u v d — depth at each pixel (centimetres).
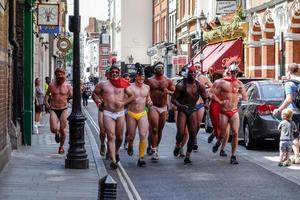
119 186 1251
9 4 1742
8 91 1666
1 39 1354
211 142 2064
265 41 3466
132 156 1703
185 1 5541
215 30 4241
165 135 2353
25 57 1952
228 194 1157
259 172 1420
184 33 5491
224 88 1575
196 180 1320
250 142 1862
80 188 1177
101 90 1473
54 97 1709
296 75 1554
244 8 3791
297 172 1409
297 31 3061
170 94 1600
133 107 1520
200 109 1567
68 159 1441
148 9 9025
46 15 2473
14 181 1244
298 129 1537
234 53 3853
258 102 1834
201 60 3547
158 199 1116
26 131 1931
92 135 2336
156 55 7181
